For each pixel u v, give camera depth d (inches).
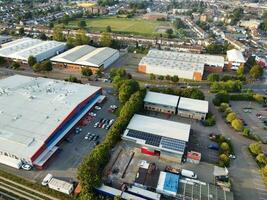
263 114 4010.8
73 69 5408.5
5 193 2421.3
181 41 7696.9
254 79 5329.7
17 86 3978.8
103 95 4274.1
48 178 2561.5
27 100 3565.5
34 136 2893.7
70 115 3329.2
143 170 2679.6
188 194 2409.0
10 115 3216.0
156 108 3932.1
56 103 3528.5
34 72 5182.1
